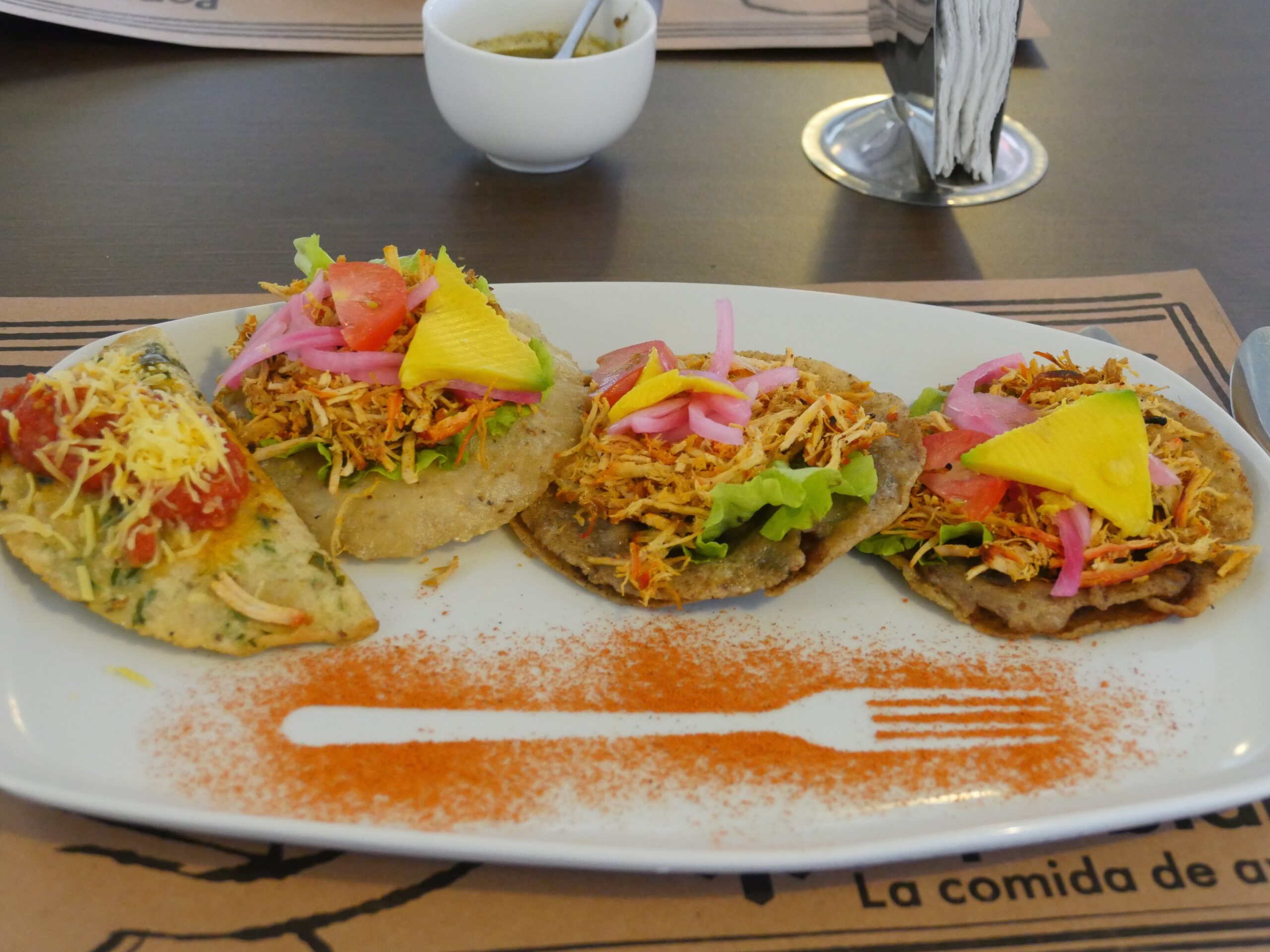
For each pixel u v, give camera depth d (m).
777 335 0.37
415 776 0.25
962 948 0.23
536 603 0.29
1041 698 0.27
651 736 0.26
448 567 0.30
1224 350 0.38
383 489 0.30
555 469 0.31
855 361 0.36
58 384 0.28
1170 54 0.57
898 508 0.30
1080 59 0.56
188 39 0.52
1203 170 0.49
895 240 0.44
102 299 0.38
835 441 0.30
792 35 0.56
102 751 0.24
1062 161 0.49
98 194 0.44
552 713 0.26
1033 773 0.25
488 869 0.23
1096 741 0.26
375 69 0.53
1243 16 0.60
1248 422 0.35
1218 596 0.29
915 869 0.24
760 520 0.30
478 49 0.45
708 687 0.27
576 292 0.37
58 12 0.51
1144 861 0.24
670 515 0.30
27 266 0.39
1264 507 0.31
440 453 0.31
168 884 0.23
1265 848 0.25
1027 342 0.36
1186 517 0.30
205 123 0.48
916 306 0.37
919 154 0.48
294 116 0.49
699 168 0.48
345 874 0.23
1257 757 0.26
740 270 0.42
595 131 0.44
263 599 0.27
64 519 0.27
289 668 0.27
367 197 0.45
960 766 0.26
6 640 0.26
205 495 0.27
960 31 0.41
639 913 0.23
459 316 0.31
